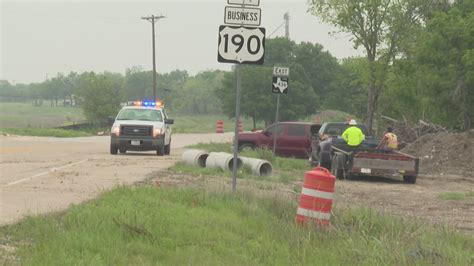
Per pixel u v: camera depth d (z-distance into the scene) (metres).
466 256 33.19
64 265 26.08
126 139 101.50
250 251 32.50
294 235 35.97
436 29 126.44
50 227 32.66
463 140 106.06
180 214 38.78
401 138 151.25
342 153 82.44
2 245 30.56
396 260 31.80
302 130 116.62
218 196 46.03
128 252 29.53
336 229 37.97
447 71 126.75
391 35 128.75
